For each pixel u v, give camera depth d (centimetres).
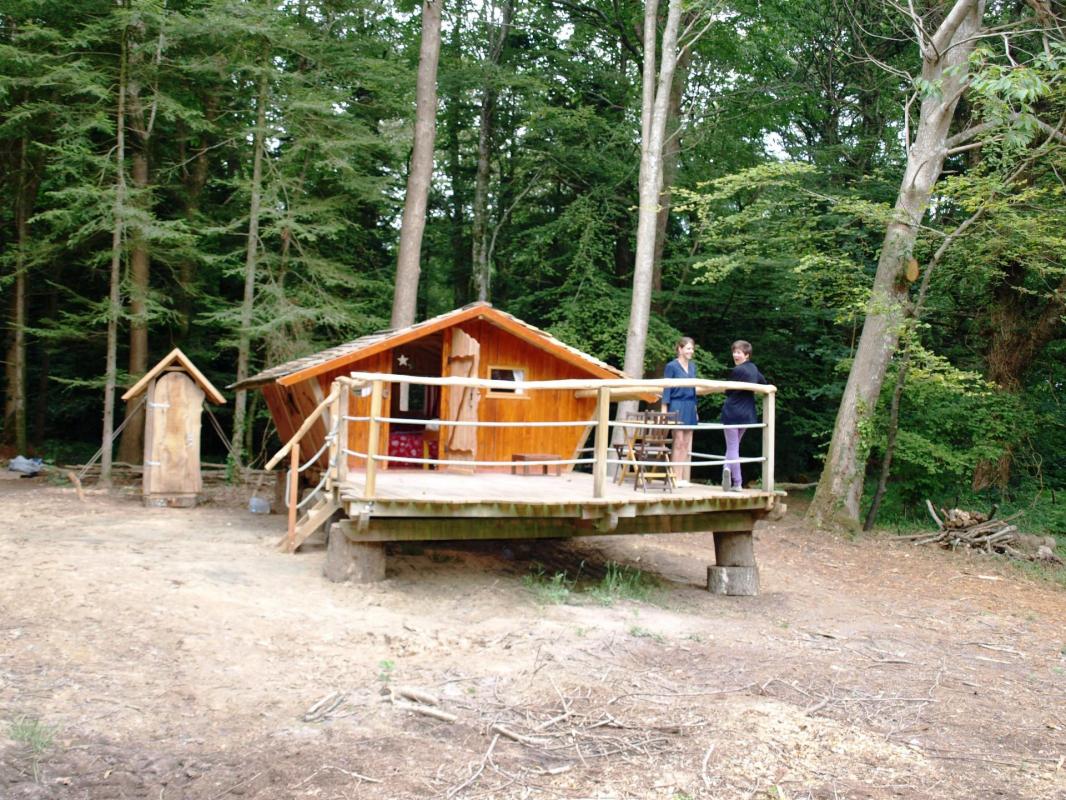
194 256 1803
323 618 741
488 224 2519
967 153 1927
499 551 1145
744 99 2286
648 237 1662
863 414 1562
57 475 1723
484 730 540
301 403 1257
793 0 2202
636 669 677
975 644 866
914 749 555
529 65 2531
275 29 1750
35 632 655
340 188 2058
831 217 1917
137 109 1748
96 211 1581
